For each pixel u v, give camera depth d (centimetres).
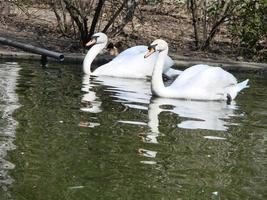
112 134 841
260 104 1179
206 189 650
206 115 1030
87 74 1438
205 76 1213
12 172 667
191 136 864
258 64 1823
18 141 777
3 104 988
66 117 925
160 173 691
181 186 655
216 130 914
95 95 1147
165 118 977
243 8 2122
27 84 1203
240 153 792
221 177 691
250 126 958
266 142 857
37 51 1602
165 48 1231
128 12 2089
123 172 687
